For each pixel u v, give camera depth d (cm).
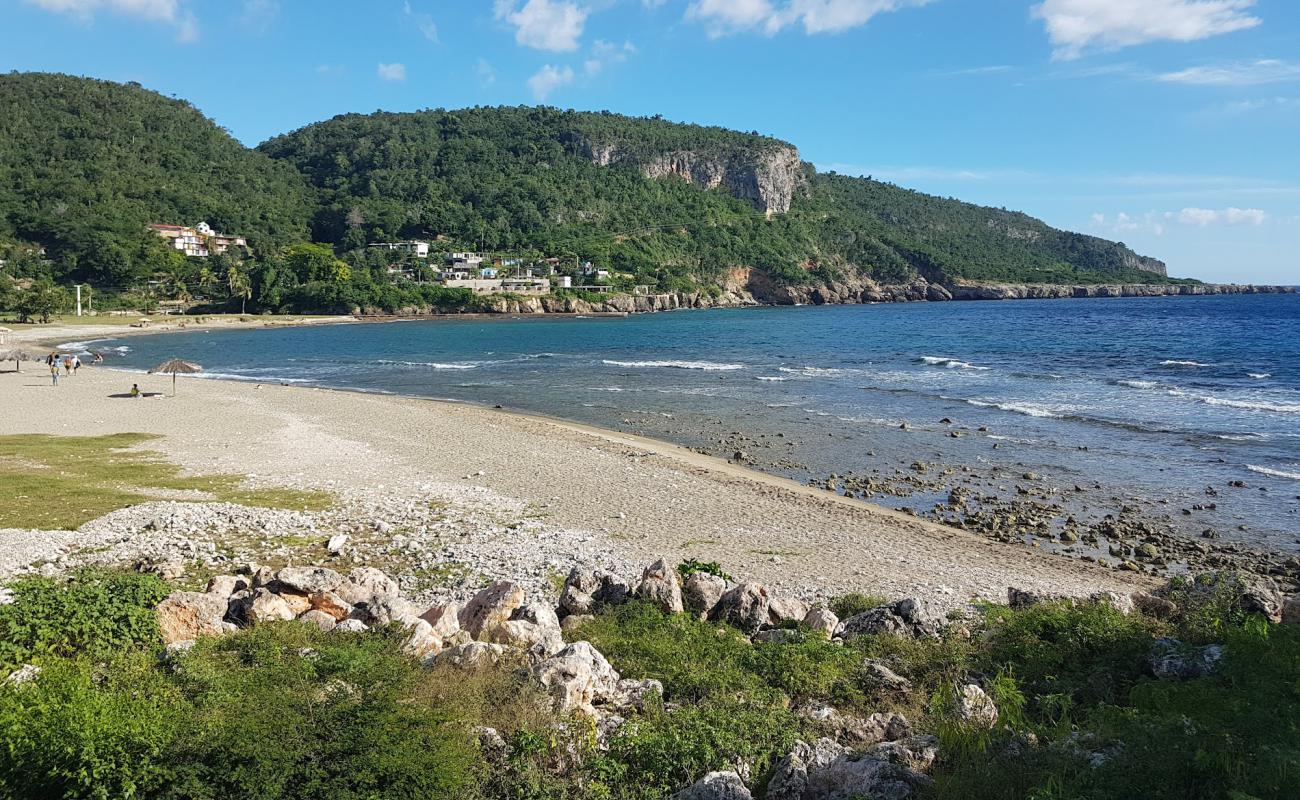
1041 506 2683
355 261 18400
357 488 2691
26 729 773
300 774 770
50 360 5672
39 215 17000
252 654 1086
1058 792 729
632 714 1059
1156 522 2502
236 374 6762
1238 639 1048
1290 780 674
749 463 3316
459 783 798
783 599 1574
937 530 2406
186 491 2566
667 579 1514
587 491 2725
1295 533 2375
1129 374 5825
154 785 745
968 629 1406
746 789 848
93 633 1096
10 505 2270
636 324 13862
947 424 4084
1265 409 4244
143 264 15950
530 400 5134
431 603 1670
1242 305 16862
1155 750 766
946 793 777
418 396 5388
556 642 1235
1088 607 1345
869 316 15562
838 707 1109
